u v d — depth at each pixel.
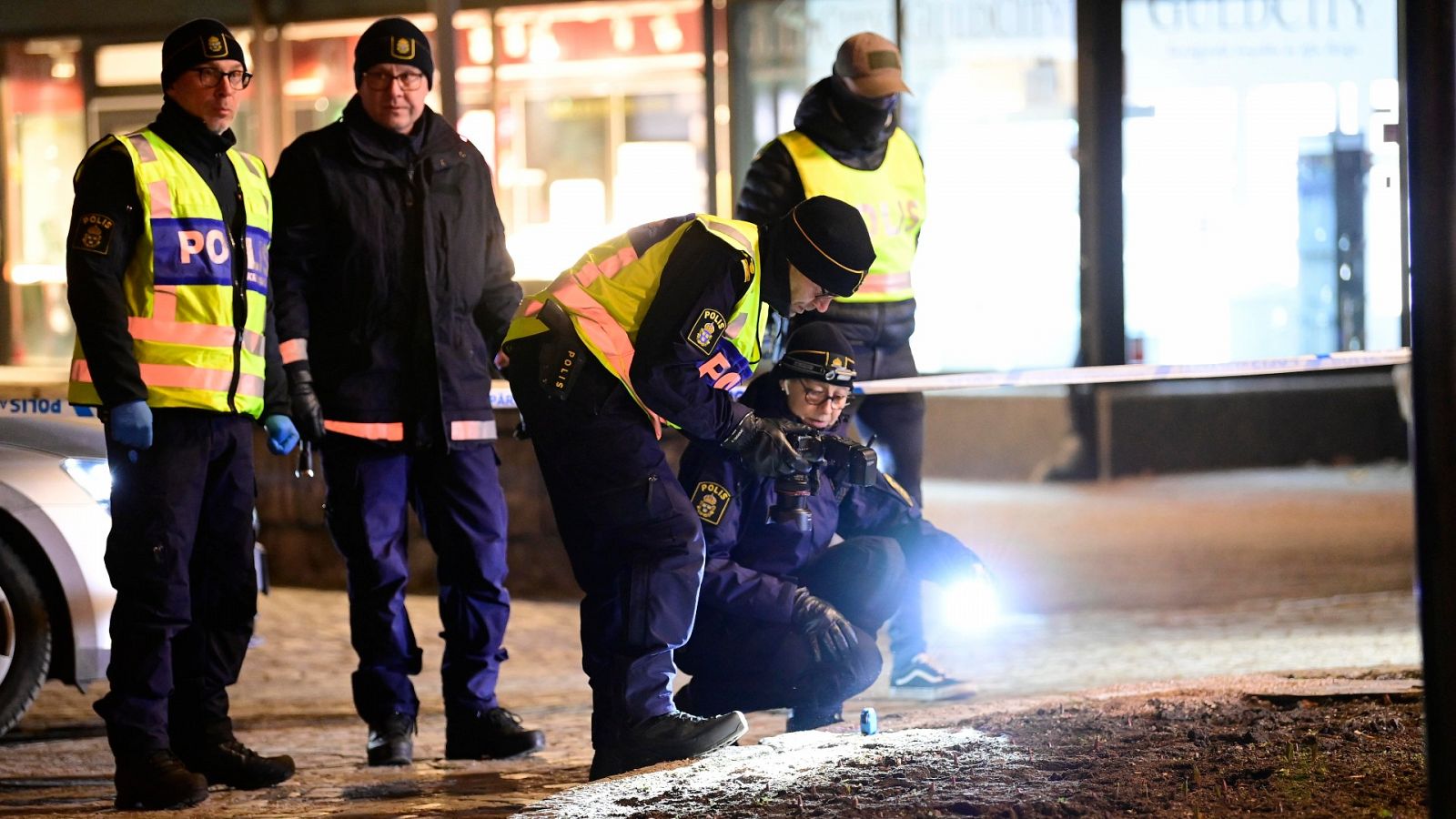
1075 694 18.91
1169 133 47.06
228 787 16.75
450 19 35.12
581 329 14.55
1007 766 13.41
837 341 15.62
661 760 14.95
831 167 20.39
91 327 15.09
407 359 17.59
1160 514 43.28
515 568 32.94
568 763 17.88
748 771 13.77
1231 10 46.69
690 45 45.44
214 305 15.89
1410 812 11.59
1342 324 48.31
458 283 17.67
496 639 18.31
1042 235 47.09
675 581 14.88
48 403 20.52
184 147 15.90
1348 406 53.41
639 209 46.31
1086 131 46.03
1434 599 9.16
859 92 19.92
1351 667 21.56
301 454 17.91
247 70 16.14
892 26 44.50
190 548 15.88
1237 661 24.42
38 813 15.89
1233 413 52.25
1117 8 46.00
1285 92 47.06
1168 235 47.50
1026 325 47.62
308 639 28.59
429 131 17.67
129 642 15.61
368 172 17.38
